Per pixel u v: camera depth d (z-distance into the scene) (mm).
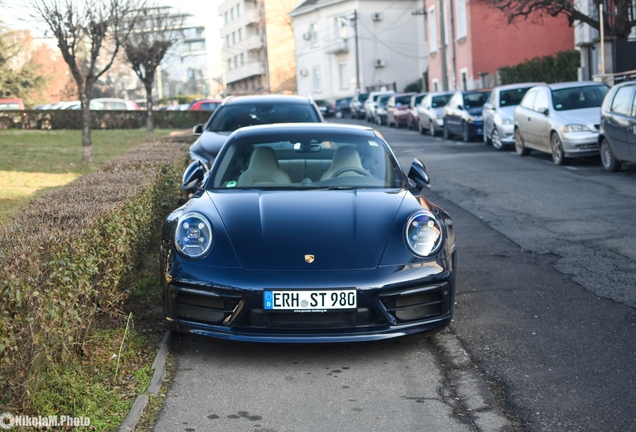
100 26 16281
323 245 4754
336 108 54844
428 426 3711
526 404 3965
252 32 85125
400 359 4727
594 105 15703
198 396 4117
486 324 5352
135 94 110938
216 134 10867
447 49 41500
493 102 20188
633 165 14305
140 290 6023
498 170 14711
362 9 62781
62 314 3797
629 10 24969
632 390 4070
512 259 7270
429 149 20984
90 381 4117
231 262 4668
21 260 3439
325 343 4992
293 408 3951
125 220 5426
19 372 3322
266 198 5336
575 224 8773
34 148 21156
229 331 4598
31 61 51625
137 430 3648
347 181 5828
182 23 26344
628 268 6660
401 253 4789
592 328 5145
